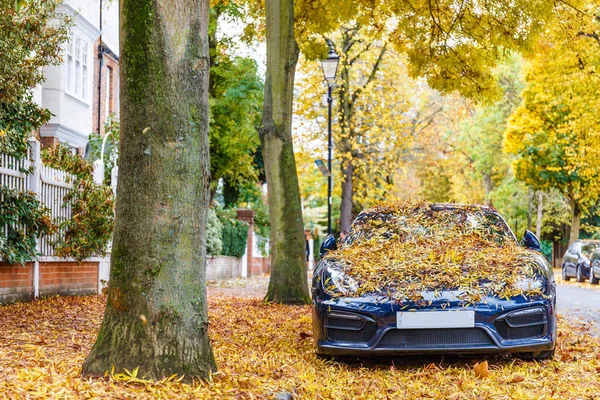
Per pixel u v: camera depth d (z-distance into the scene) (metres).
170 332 5.52
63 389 4.91
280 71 14.90
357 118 35.06
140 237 5.52
